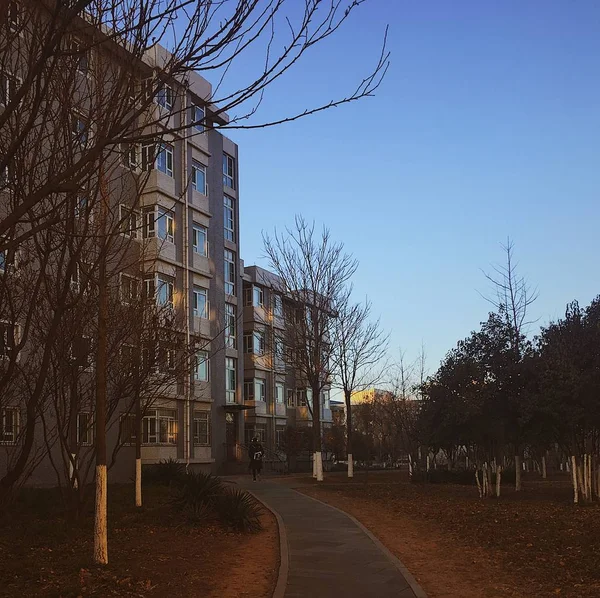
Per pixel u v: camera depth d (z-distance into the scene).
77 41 6.43
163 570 10.73
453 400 22.47
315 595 9.30
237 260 45.66
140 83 6.67
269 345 41.31
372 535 14.61
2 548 11.95
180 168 33.47
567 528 14.78
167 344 15.20
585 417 19.20
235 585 10.08
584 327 20.03
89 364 12.86
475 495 24.70
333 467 51.69
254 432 49.03
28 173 6.24
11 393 10.71
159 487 21.80
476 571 11.07
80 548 12.20
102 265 10.35
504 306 30.08
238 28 5.32
